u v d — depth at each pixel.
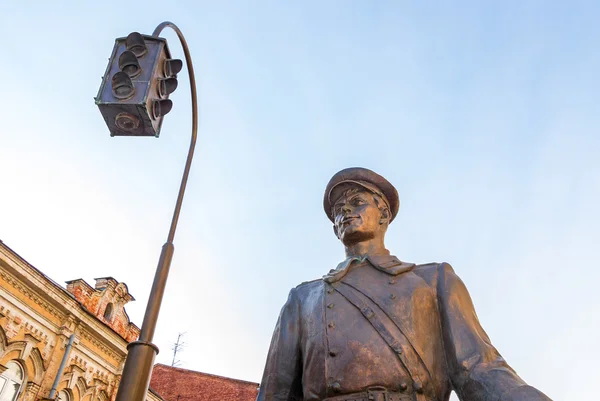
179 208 4.80
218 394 29.19
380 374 2.52
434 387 2.55
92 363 19.66
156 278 4.14
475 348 2.55
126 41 3.96
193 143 5.47
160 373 29.89
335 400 2.54
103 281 21.73
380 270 2.98
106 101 3.78
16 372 16.62
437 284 2.87
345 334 2.69
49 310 17.98
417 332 2.65
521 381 2.29
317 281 3.18
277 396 2.84
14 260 16.55
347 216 3.29
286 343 2.96
